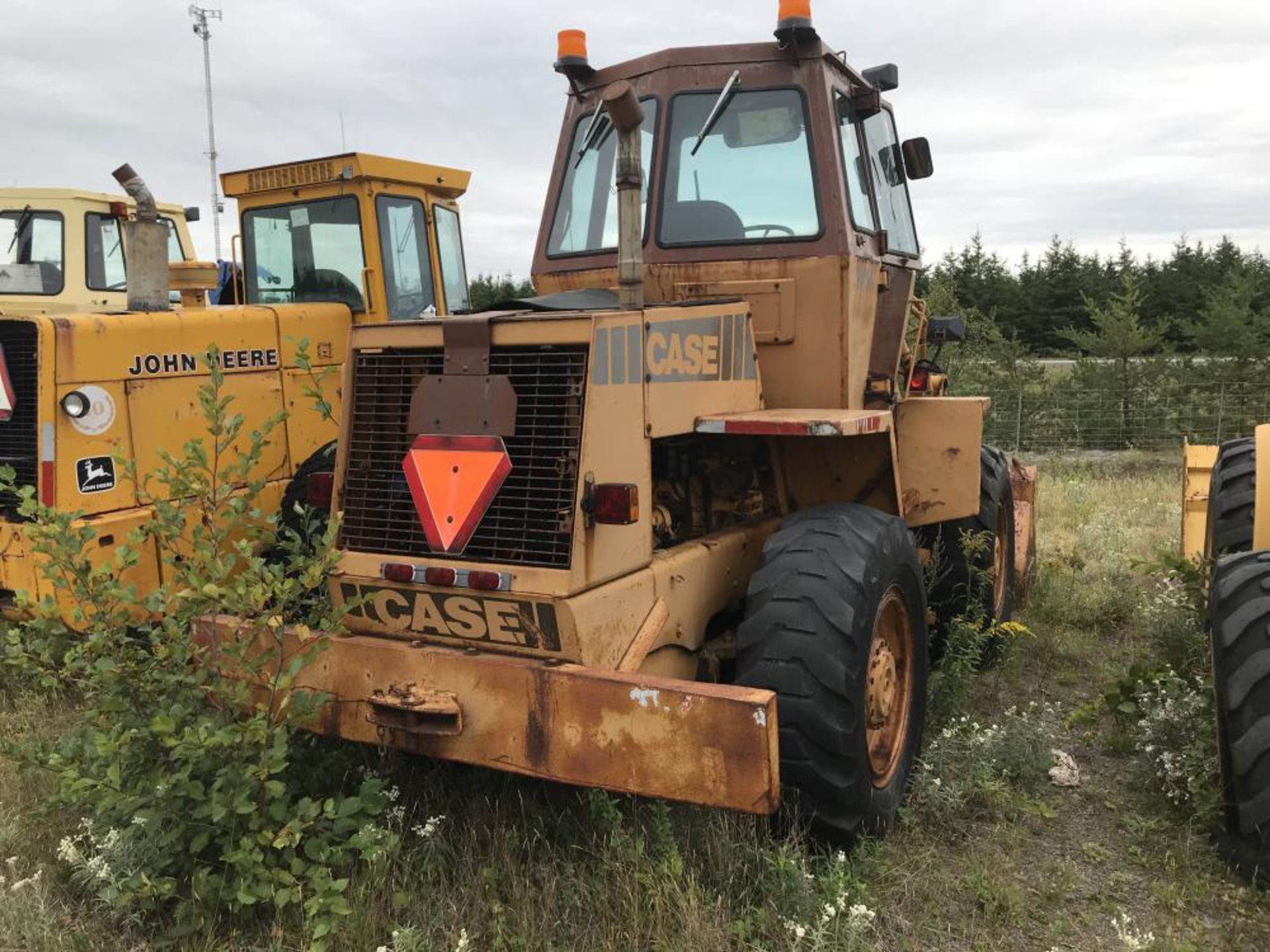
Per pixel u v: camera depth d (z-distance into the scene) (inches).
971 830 137.4
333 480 127.2
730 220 154.0
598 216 165.0
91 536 123.6
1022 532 251.4
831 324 149.7
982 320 692.1
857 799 121.5
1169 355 635.5
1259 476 160.6
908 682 146.0
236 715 118.7
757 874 117.5
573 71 166.2
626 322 117.7
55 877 121.0
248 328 215.0
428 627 120.0
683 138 156.9
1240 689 123.0
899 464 184.7
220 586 122.3
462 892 115.7
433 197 263.6
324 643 116.7
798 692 118.2
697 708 104.4
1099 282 1062.4
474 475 115.6
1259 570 133.0
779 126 152.9
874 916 109.0
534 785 137.5
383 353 125.1
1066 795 148.4
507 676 112.9
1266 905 116.8
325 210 246.5
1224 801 128.4
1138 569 272.5
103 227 300.0
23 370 184.9
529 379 115.2
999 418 629.6
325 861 115.0
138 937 112.2
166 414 199.3
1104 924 116.1
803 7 148.9
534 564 112.8
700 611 135.9
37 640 123.8
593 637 113.4
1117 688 171.0
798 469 159.2
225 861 114.3
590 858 121.6
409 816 131.3
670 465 141.9
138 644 127.3
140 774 118.9
